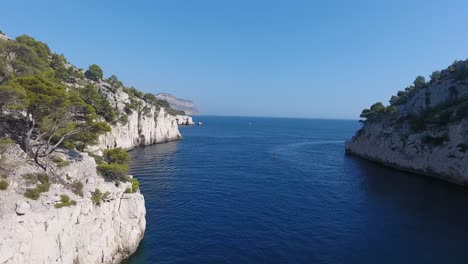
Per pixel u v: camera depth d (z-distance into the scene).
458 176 63.50
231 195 52.41
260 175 69.56
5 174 24.38
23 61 46.34
